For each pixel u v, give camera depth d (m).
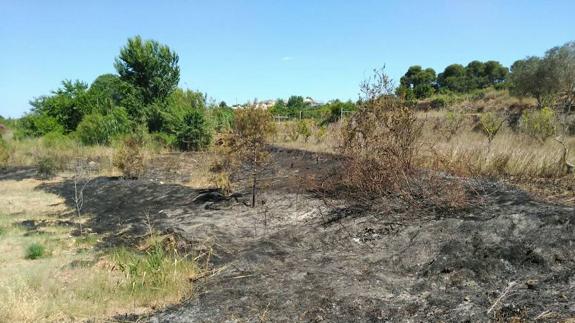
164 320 4.07
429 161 8.24
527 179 7.84
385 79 7.63
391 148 7.07
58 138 20.69
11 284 4.97
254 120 8.37
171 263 5.27
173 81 24.02
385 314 3.82
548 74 21.53
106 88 27.08
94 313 4.35
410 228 5.69
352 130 7.54
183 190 10.14
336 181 8.00
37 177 13.85
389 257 5.06
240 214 7.62
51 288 4.86
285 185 9.10
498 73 49.81
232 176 10.79
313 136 17.59
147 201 9.57
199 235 6.52
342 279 4.58
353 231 6.03
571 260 4.28
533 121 12.95
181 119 19.89
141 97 23.09
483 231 4.96
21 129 24.19
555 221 4.80
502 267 4.39
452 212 5.93
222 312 4.10
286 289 4.46
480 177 7.62
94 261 5.87
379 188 6.91
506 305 3.64
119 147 15.02
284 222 6.89
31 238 7.22
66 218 8.83
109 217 8.62
